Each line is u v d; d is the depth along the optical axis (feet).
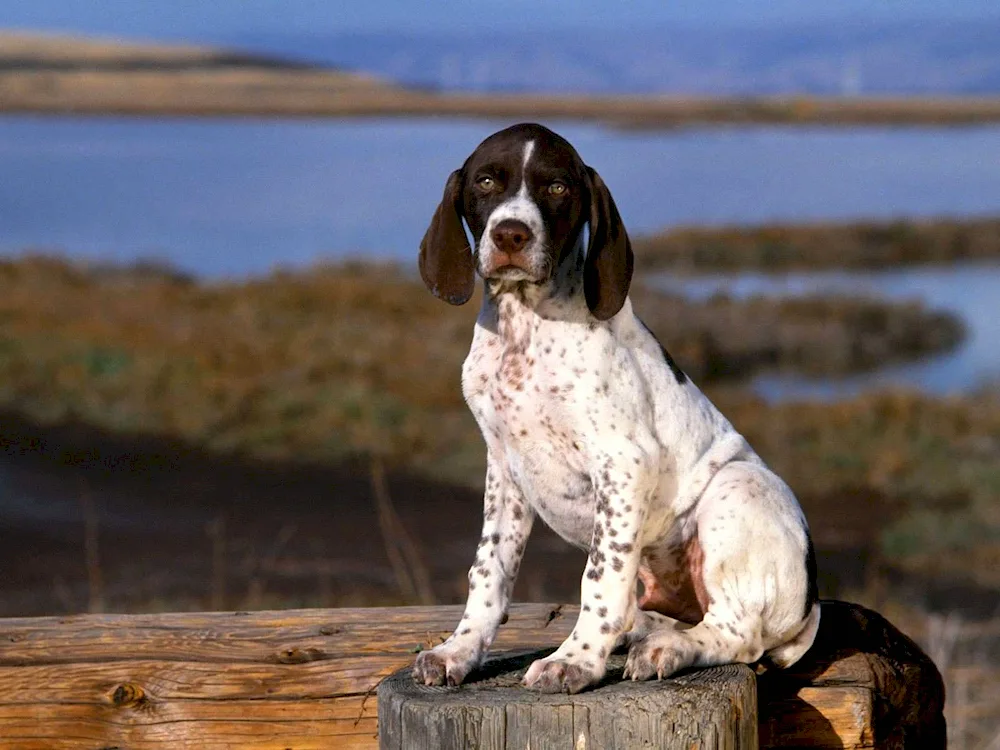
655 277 107.96
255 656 15.17
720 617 13.89
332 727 14.94
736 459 15.07
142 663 15.19
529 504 14.76
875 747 14.30
